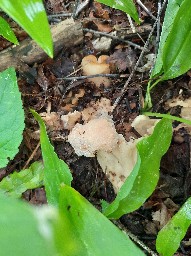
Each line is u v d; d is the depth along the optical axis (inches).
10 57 9.8
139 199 7.1
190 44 8.2
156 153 7.1
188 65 8.5
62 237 2.5
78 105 9.7
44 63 10.1
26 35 10.1
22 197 8.8
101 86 9.9
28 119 9.5
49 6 10.7
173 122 9.3
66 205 4.6
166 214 8.6
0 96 8.0
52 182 6.2
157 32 10.0
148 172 7.1
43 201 8.8
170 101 9.5
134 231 8.5
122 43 10.4
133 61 10.0
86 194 8.9
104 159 8.6
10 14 4.0
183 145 9.1
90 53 10.4
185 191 8.8
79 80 9.9
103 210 8.0
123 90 9.6
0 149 7.9
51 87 9.9
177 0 8.4
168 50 8.4
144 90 9.7
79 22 10.0
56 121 9.4
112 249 4.2
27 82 9.9
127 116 9.5
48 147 6.3
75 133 8.4
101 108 9.6
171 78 8.8
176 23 7.9
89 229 4.4
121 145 8.5
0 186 7.9
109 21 10.6
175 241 6.8
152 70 9.3
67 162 9.1
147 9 10.4
